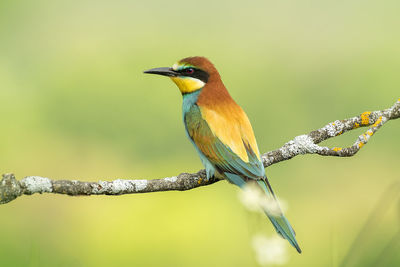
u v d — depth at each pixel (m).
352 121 7.39
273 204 6.11
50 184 5.76
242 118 7.74
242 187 7.35
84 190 5.96
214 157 7.66
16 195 5.62
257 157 7.32
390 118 7.43
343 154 7.01
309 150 7.12
